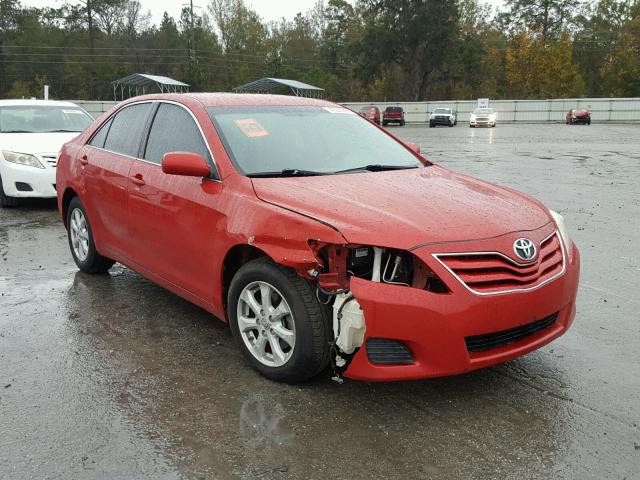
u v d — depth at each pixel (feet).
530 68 246.06
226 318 12.67
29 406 10.78
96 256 17.93
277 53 320.29
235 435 9.86
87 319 14.99
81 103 163.94
